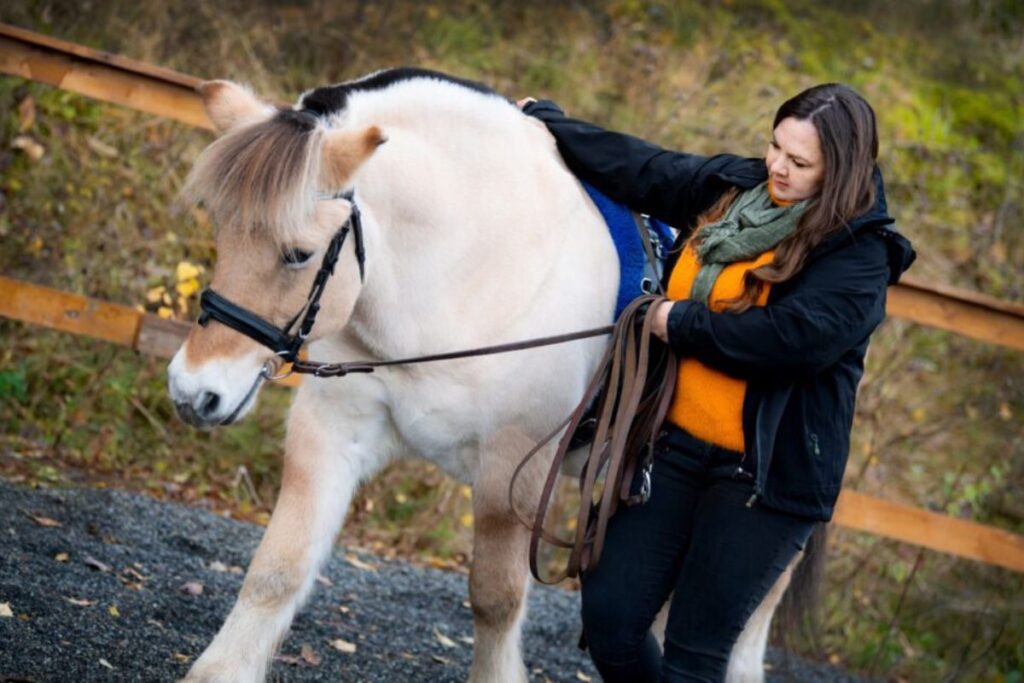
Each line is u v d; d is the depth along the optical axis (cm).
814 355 349
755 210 366
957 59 1156
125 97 654
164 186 807
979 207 1037
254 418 744
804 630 633
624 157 425
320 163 353
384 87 411
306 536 408
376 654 519
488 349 402
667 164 412
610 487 365
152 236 788
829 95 356
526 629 624
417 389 411
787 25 1104
